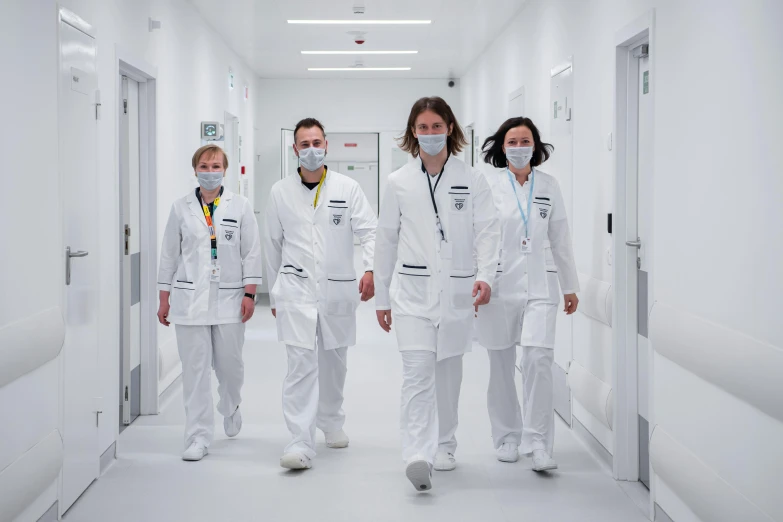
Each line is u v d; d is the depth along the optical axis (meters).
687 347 2.80
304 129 3.87
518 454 4.06
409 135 3.57
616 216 3.85
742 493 2.41
